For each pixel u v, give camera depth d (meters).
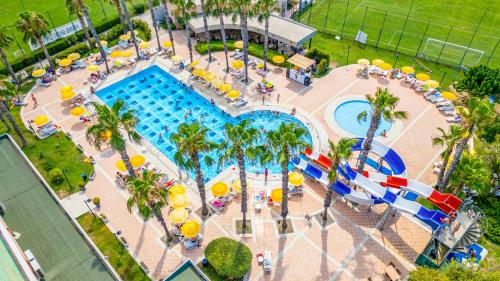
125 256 35.38
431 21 70.88
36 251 29.12
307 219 38.66
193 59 62.97
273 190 39.56
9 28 66.06
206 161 31.97
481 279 28.78
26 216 31.78
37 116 52.25
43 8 76.50
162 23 73.38
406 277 33.91
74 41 66.94
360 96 54.84
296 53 63.00
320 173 41.56
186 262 27.58
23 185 34.59
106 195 41.34
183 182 43.00
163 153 47.28
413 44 65.06
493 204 39.62
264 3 50.84
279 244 36.53
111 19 71.94
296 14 74.94
